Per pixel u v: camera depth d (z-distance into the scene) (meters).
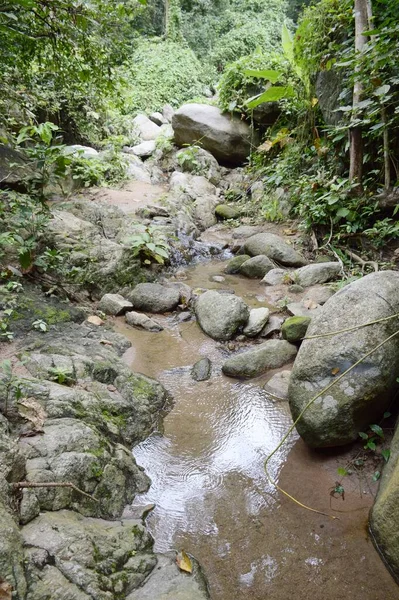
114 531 2.16
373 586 2.05
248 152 8.71
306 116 6.66
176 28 13.56
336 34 5.82
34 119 6.44
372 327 2.62
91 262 4.58
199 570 2.10
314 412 2.60
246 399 3.28
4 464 2.02
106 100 8.16
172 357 3.75
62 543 1.91
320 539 2.27
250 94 8.39
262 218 6.89
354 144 5.05
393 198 4.75
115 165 7.95
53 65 4.17
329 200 5.09
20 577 1.68
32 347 3.27
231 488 2.59
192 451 2.85
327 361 2.65
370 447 2.61
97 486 2.34
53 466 2.24
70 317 3.92
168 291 4.59
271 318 4.15
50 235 4.58
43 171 4.46
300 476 2.64
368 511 2.39
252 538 2.29
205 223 7.02
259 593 2.04
